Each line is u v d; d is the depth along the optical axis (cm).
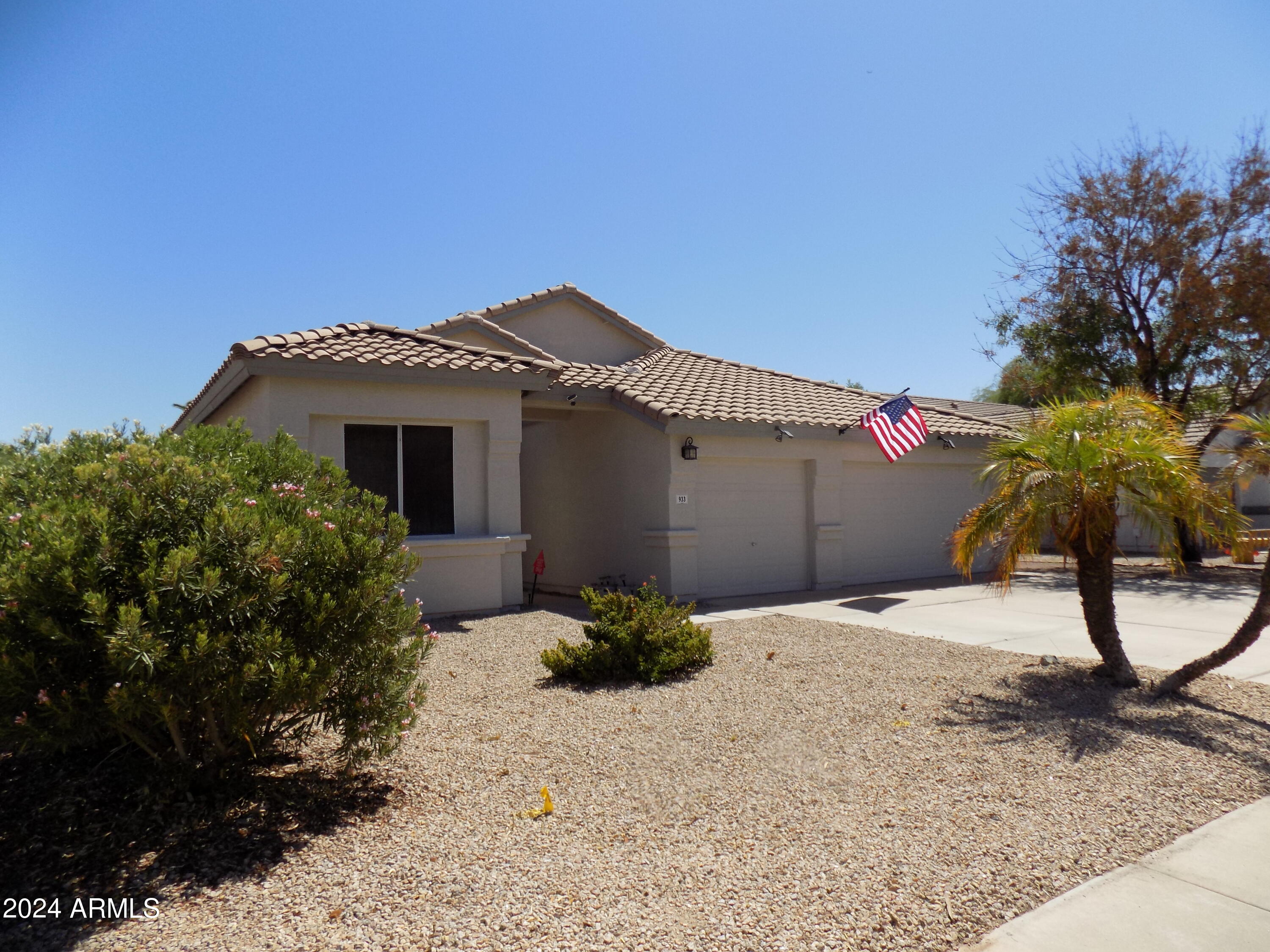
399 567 511
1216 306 1809
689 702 695
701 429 1327
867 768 539
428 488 1156
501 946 334
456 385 1153
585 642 822
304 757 550
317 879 391
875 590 1486
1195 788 509
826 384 1881
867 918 358
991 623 1112
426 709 679
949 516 1753
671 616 826
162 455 459
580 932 345
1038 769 537
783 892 379
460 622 1072
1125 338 1970
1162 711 654
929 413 1844
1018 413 2825
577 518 1569
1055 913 369
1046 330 2038
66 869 402
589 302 1809
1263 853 427
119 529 420
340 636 473
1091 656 871
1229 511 714
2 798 473
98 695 414
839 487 1541
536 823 457
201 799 467
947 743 588
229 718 434
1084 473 714
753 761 554
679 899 372
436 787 510
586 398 1381
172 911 365
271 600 440
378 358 1073
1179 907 374
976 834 441
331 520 504
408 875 395
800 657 860
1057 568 1866
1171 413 764
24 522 426
